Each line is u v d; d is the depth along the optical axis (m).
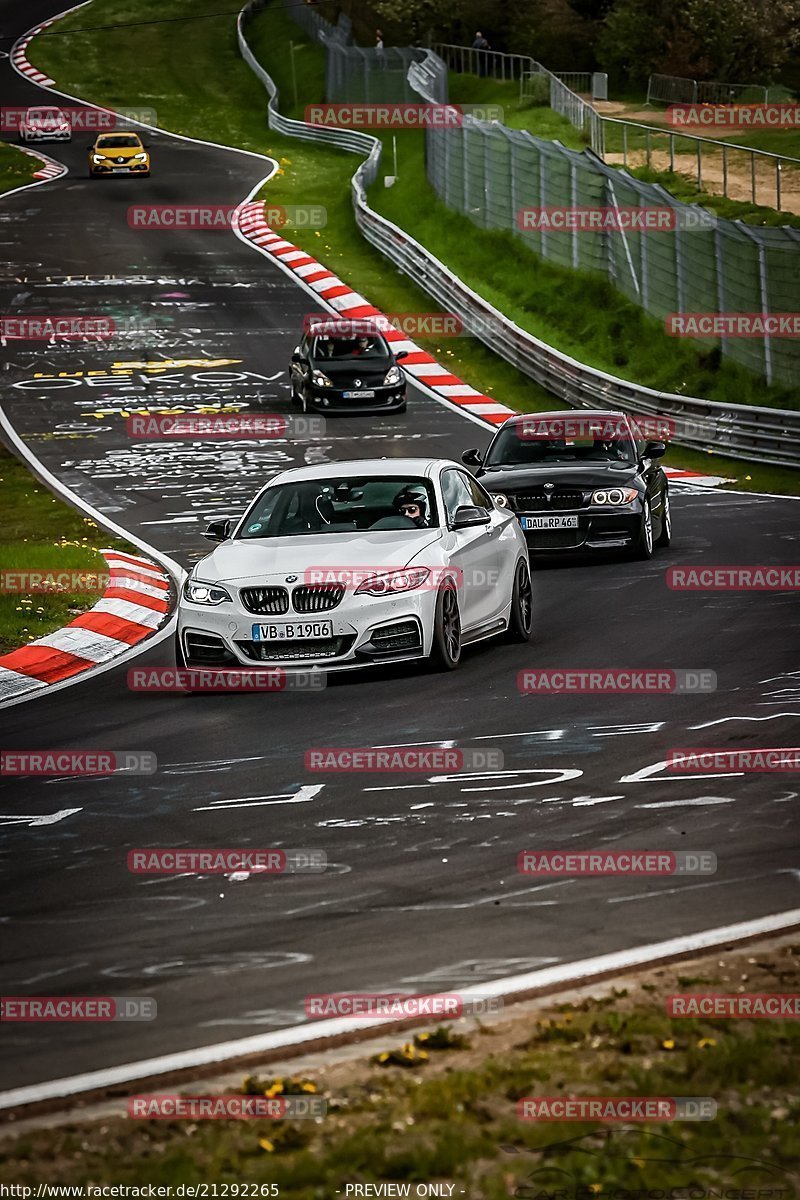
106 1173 15.59
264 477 92.56
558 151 147.62
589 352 130.50
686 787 32.00
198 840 29.67
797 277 113.56
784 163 177.88
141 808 32.41
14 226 185.00
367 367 111.06
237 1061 18.67
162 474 94.06
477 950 22.73
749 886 25.36
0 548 69.88
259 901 25.66
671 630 51.16
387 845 28.70
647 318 132.38
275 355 130.00
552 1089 17.25
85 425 109.06
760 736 36.38
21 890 26.98
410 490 47.59
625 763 34.34
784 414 96.69
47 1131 16.75
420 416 111.69
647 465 68.56
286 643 43.47
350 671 46.50
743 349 118.56
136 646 53.84
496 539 49.16
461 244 162.62
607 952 22.38
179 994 21.44
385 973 21.89
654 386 121.50
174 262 166.00
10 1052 19.55
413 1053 18.44
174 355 130.38
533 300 143.25
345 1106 17.09
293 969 22.27
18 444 104.19
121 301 149.62
